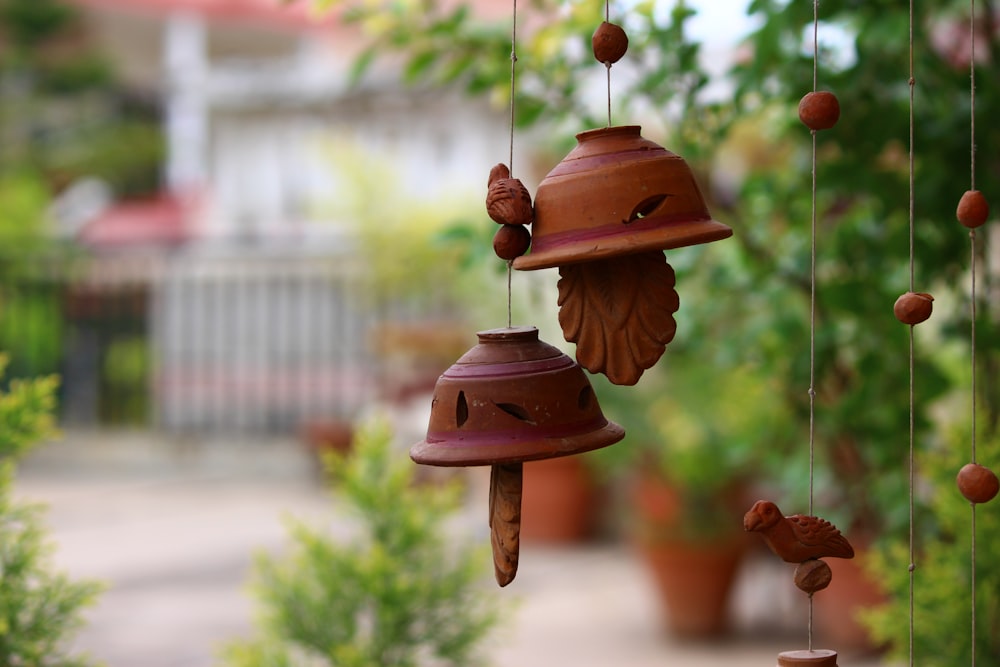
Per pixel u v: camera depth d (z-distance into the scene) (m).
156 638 6.11
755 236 3.91
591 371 1.79
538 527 8.85
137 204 15.71
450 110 12.76
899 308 1.74
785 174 3.93
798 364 3.81
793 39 3.23
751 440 5.09
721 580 6.14
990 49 3.42
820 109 1.71
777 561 7.18
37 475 11.95
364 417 10.78
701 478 6.09
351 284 11.90
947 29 4.06
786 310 4.07
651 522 6.24
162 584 7.31
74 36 14.68
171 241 13.39
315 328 12.12
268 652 3.59
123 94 16.42
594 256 1.66
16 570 2.68
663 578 6.20
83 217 14.80
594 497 9.02
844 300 3.54
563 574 7.80
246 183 13.51
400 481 3.69
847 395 3.98
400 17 3.50
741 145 6.54
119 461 12.48
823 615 6.11
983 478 1.73
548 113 3.62
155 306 12.55
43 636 2.68
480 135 12.73
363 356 11.95
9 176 14.14
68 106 15.84
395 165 12.35
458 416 1.77
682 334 4.29
